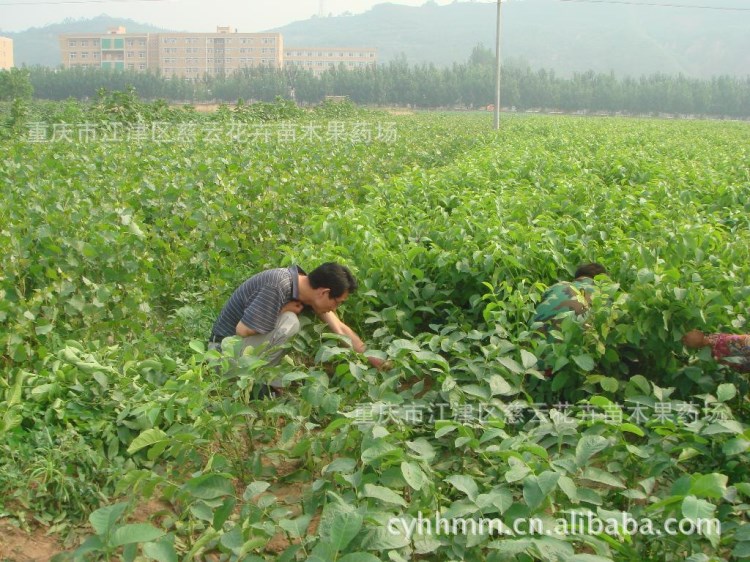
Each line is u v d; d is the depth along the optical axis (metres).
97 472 4.57
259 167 12.48
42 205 8.88
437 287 7.30
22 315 5.91
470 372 5.33
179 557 3.96
